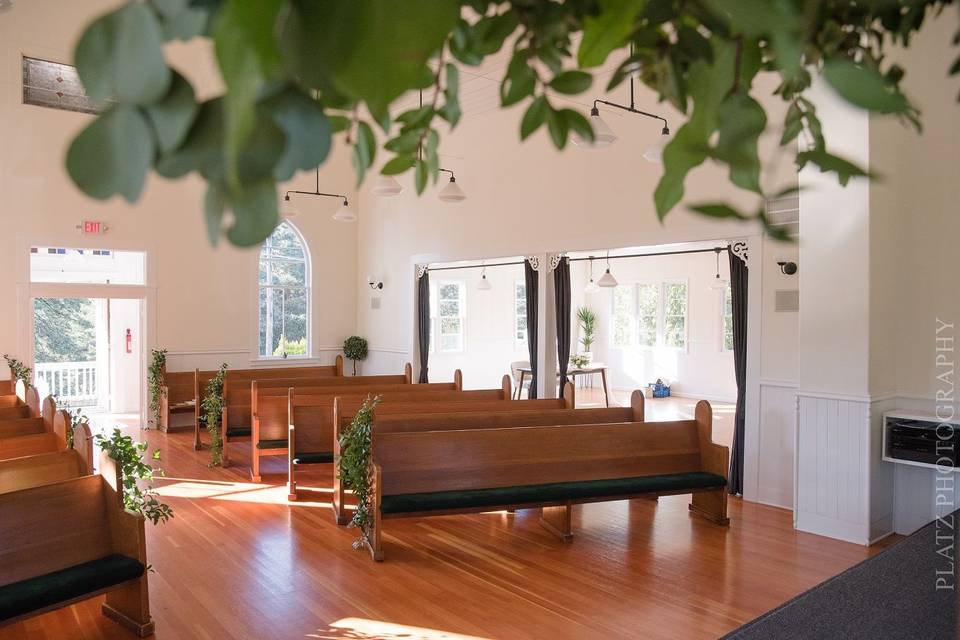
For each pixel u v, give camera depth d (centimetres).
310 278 1216
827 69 45
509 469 560
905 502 591
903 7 56
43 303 1227
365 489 523
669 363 1519
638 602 446
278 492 702
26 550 374
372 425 534
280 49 26
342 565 504
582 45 45
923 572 177
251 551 531
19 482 430
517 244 934
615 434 595
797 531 593
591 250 837
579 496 552
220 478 760
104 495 411
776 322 667
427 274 1120
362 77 27
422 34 27
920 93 577
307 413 683
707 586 473
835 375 579
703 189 706
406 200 1140
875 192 562
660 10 48
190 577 481
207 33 28
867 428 561
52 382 1204
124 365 1217
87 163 29
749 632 149
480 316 1555
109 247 1015
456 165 1030
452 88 55
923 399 586
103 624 413
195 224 1089
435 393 806
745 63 51
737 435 705
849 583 171
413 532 580
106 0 998
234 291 1128
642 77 52
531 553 533
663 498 695
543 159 898
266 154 30
